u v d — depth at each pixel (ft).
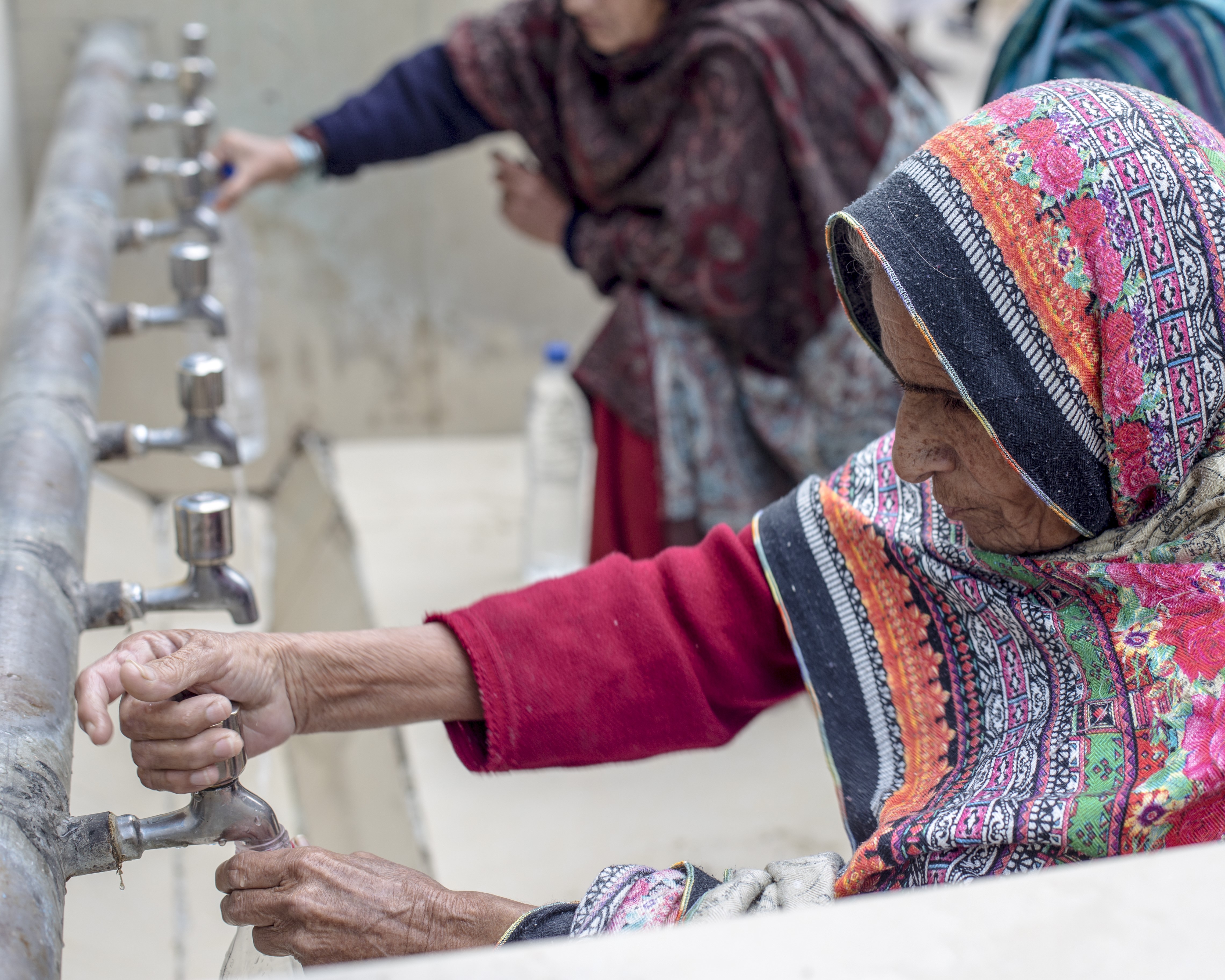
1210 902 1.57
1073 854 2.41
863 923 1.54
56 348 3.65
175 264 4.33
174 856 4.95
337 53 8.10
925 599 2.93
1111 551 2.58
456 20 8.20
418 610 6.96
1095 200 2.32
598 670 3.03
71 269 4.16
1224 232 2.33
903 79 6.20
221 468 7.36
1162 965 1.48
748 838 5.61
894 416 6.31
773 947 1.50
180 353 8.12
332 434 9.09
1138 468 2.46
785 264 6.12
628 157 6.19
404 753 5.72
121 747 4.79
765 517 3.22
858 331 2.79
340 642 2.95
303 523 8.32
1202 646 2.44
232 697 2.74
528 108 6.60
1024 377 2.39
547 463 7.57
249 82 8.04
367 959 2.65
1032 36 5.02
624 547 6.62
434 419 9.27
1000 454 2.53
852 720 2.97
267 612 7.52
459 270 8.89
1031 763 2.56
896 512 3.03
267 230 8.45
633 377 6.31
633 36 5.90
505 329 9.13
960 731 2.82
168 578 6.81
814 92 5.94
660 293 6.28
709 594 3.15
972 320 2.37
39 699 2.29
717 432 6.40
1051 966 1.48
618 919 2.67
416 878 2.75
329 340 8.84
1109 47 4.66
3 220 6.21
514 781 5.93
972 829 2.51
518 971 1.46
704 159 5.91
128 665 2.41
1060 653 2.65
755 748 6.35
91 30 7.35
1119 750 2.45
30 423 3.24
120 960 4.14
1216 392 2.40
